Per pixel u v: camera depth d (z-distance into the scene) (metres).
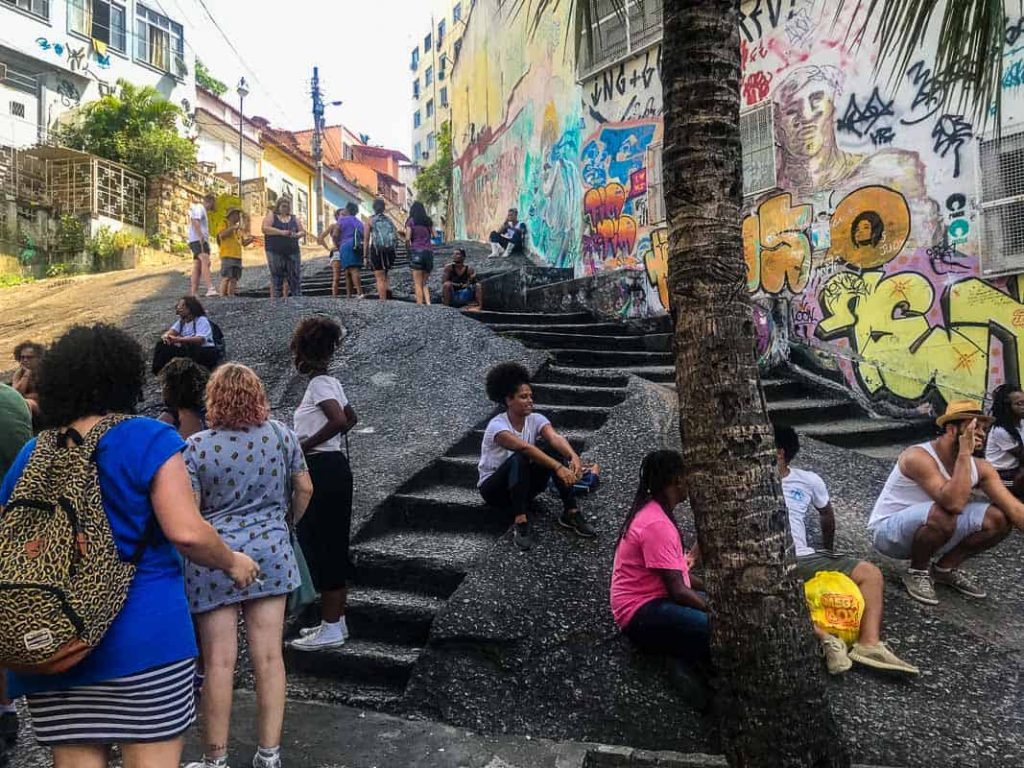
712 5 2.87
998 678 3.57
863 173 8.09
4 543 1.98
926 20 3.46
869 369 7.93
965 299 7.25
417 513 5.23
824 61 8.50
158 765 2.11
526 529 4.54
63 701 2.04
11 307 12.81
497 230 17.45
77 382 2.20
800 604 2.84
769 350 8.18
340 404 4.15
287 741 3.49
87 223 20.52
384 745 3.46
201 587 3.08
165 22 26.62
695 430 2.86
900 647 3.78
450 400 6.95
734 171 2.89
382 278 10.91
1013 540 4.95
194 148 24.30
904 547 4.25
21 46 21.73
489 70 18.20
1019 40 6.81
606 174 12.02
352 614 4.36
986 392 7.08
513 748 3.43
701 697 3.44
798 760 2.74
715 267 2.84
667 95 2.96
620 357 8.28
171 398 3.82
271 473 3.29
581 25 3.72
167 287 12.96
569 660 3.76
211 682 3.07
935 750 3.19
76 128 22.61
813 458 5.95
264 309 9.96
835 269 8.34
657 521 3.61
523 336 8.77
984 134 7.07
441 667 3.86
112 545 2.04
